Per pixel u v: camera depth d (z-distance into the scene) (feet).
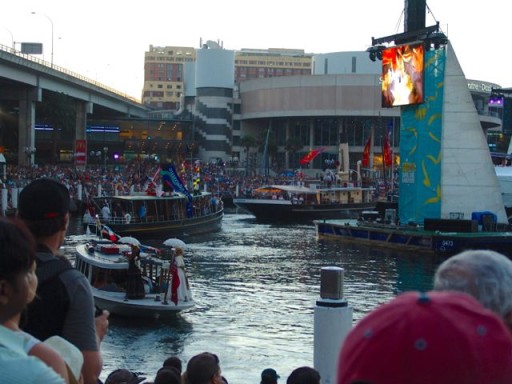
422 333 8.66
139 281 102.63
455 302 9.20
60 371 11.84
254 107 579.48
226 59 594.65
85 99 491.31
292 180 424.05
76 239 210.38
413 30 211.82
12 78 367.25
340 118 553.23
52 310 15.72
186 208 233.76
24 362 10.51
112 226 207.31
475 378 8.59
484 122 583.58
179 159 444.96
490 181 205.57
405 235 195.83
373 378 8.71
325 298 28.50
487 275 10.94
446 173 206.59
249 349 88.84
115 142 587.27
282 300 122.72
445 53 203.51
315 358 28.19
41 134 549.95
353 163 567.18
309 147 568.82
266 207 308.40
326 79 541.75
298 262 173.99
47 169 367.45
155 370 79.36
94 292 102.89
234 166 574.15
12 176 320.70
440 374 8.52
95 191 308.81
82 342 15.90
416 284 143.74
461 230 193.77
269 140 574.97
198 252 191.42
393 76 215.72
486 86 595.06
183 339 92.84
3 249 11.75
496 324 9.02
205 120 593.01
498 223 200.03
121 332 95.09
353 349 9.05
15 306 12.00
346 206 321.11
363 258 181.88
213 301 120.06
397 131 543.39
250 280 144.77
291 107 553.64
